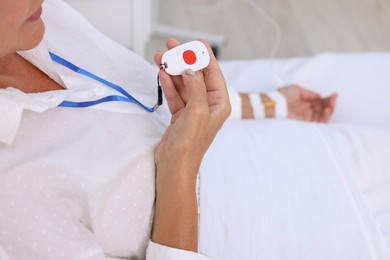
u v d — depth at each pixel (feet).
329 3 8.09
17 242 2.36
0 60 2.54
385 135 3.73
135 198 2.62
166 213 2.60
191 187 2.58
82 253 2.46
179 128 2.46
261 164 3.28
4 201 2.34
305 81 4.85
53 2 3.09
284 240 2.92
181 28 7.49
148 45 7.14
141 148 2.62
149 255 2.64
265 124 3.67
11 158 2.38
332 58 5.01
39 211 2.39
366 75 4.81
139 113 2.81
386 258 2.92
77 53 2.95
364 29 7.64
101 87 2.75
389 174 3.54
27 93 2.59
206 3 8.01
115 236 2.65
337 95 4.66
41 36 2.36
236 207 3.03
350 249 2.93
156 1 7.15
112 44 3.19
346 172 3.33
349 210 3.08
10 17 2.13
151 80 3.21
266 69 4.96
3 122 2.28
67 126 2.56
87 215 2.53
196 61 2.65
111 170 2.53
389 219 3.32
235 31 7.52
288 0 8.12
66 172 2.41
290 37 7.43
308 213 3.05
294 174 3.24
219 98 2.65
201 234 2.92
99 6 4.92
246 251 2.88
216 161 3.26
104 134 2.63
